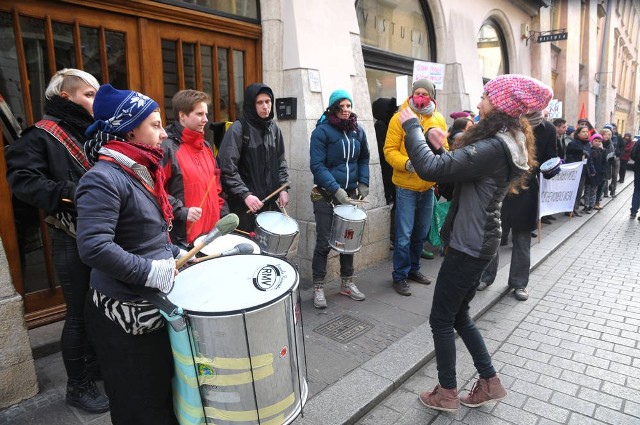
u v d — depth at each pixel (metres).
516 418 2.41
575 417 2.42
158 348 1.57
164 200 1.60
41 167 2.05
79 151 2.13
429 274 4.60
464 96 7.29
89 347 2.29
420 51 7.12
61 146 2.10
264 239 2.92
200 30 3.69
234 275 1.59
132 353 1.53
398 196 3.97
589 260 5.35
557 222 7.34
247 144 3.22
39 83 2.86
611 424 2.36
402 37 6.68
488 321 3.64
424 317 3.53
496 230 2.19
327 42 4.41
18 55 2.72
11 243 2.68
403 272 4.00
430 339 3.13
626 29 23.61
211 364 1.41
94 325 1.57
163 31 3.42
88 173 1.39
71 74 2.13
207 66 3.85
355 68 4.74
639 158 7.55
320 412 2.34
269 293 1.46
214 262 1.68
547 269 4.99
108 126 1.44
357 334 3.23
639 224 7.44
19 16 2.70
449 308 2.31
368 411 2.46
